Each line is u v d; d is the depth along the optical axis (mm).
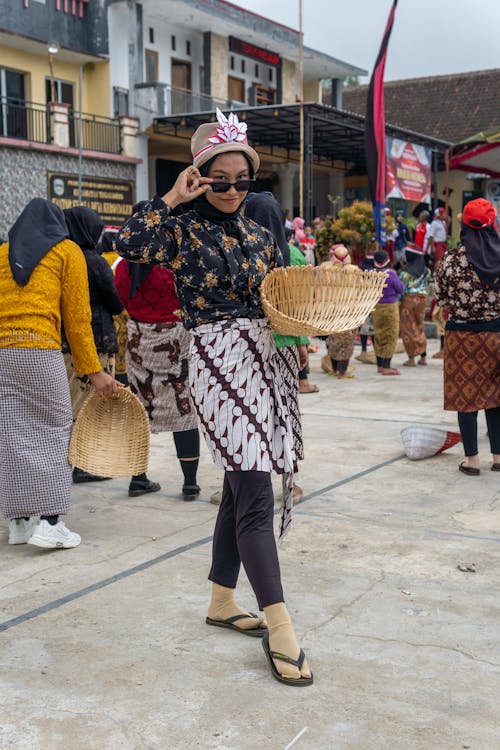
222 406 2842
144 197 23656
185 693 2738
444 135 31172
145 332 4895
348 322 2857
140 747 2418
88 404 4383
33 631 3215
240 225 2938
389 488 5305
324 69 30969
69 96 23156
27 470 4074
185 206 3000
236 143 2828
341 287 2896
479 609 3412
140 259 2805
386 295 10438
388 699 2695
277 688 2771
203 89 26500
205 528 4512
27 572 3859
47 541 4074
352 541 4266
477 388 5477
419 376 10648
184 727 2527
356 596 3541
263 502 2895
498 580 3736
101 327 5148
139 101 23500
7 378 4043
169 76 25625
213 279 2854
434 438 6086
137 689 2766
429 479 5527
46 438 4129
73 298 4148
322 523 4570
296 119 22422
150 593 3592
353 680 2822
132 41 23453
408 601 3490
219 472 5746
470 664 2934
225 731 2504
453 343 5512
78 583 3711
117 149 23016
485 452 6340
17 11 20906
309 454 6258
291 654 2812
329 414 7969
